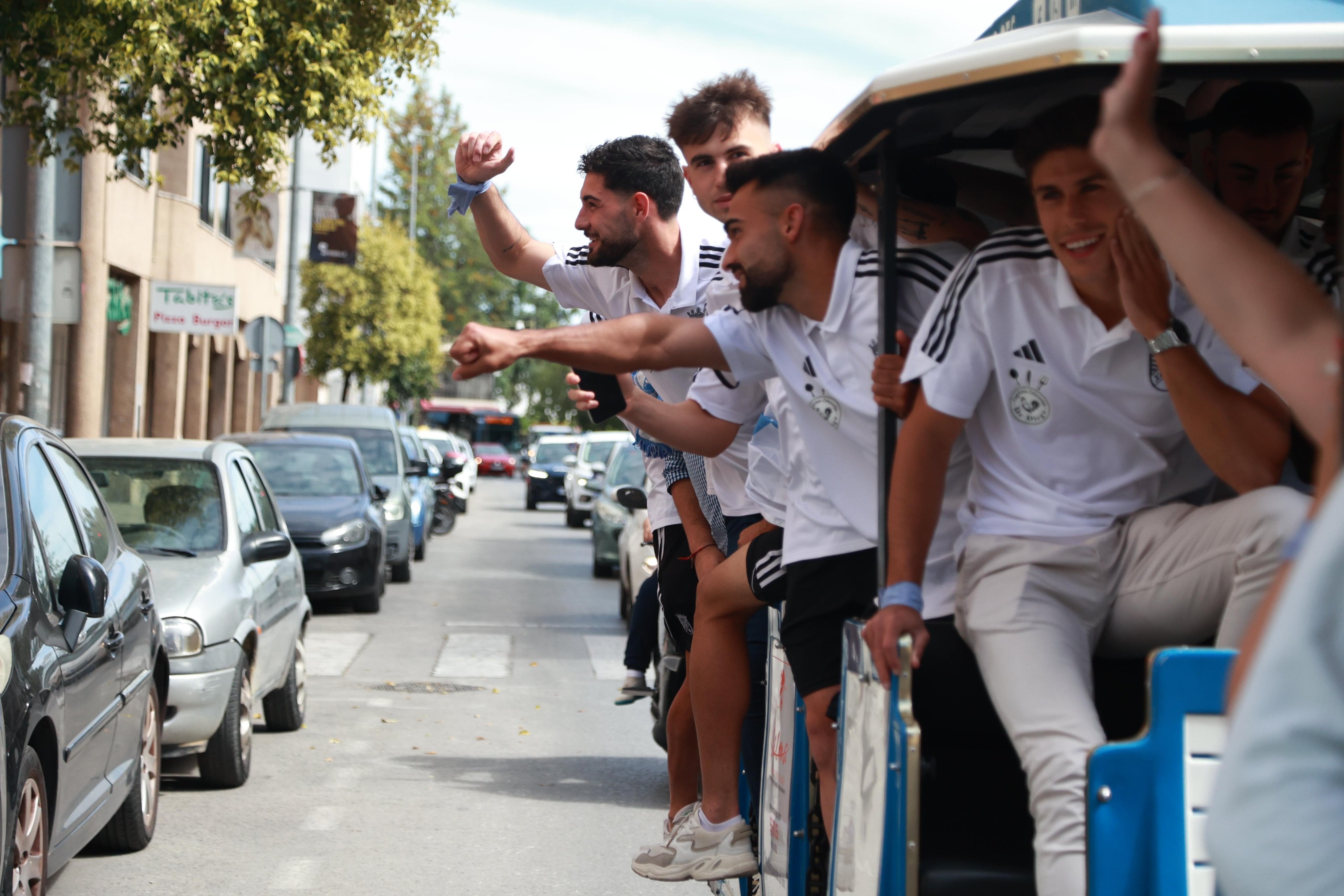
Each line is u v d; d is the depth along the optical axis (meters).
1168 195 1.79
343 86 13.14
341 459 17.00
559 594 18.75
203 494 8.80
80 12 11.61
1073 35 2.70
